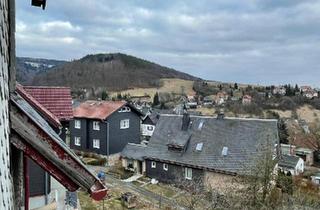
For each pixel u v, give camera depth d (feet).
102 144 120.37
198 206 56.44
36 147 9.07
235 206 52.75
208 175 94.94
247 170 73.97
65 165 9.50
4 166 6.88
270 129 94.89
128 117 125.59
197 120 109.09
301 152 158.40
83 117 122.01
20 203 10.66
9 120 8.41
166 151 105.19
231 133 99.55
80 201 69.10
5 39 8.05
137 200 79.36
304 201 50.29
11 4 9.04
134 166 109.19
